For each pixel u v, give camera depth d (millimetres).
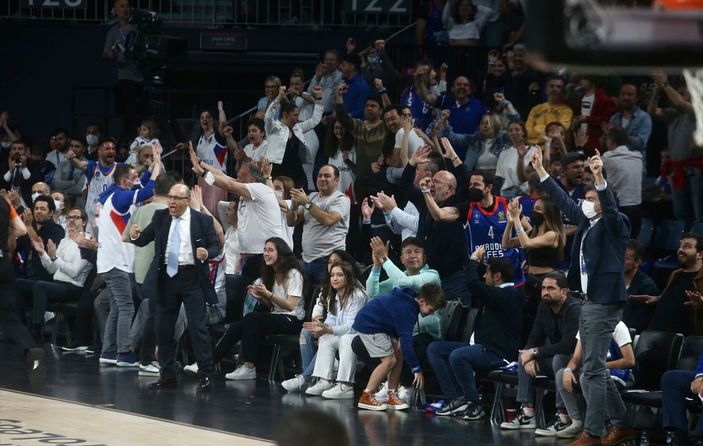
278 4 46969
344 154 34875
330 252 30531
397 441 22266
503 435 23203
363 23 46375
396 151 32531
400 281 26469
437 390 27688
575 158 29234
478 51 41812
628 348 22391
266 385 29234
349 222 33406
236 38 46312
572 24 4680
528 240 26125
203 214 28516
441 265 27484
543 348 23344
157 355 29203
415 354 25875
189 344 32531
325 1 46812
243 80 47625
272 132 35406
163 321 28359
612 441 22016
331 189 30703
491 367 24859
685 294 24609
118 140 43344
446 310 26406
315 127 38500
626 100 33812
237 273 32656
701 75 6090
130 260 32031
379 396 26359
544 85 38438
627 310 25734
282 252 29516
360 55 40656
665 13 4797
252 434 22469
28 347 28797
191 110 45656
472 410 25000
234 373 30016
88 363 32438
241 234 31188
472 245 28141
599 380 21703
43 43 47688
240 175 32812
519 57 39062
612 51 4703
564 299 23422
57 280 35531
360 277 28266
